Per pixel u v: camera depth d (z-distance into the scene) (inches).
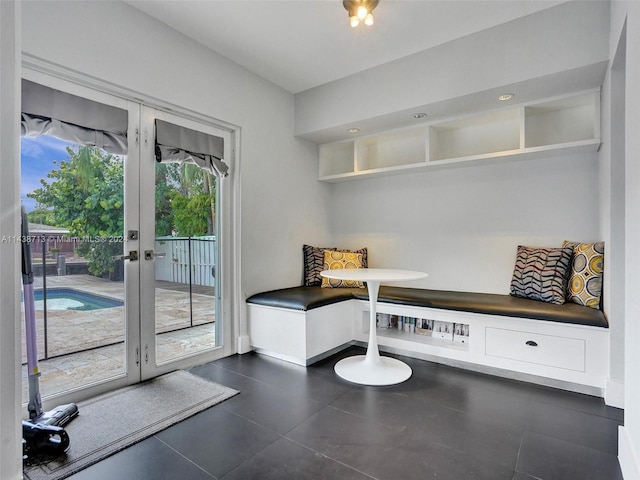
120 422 69.2
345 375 92.7
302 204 138.5
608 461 57.4
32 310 65.8
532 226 109.9
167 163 96.2
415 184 133.2
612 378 77.2
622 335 76.5
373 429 67.4
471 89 95.7
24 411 70.1
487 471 55.1
